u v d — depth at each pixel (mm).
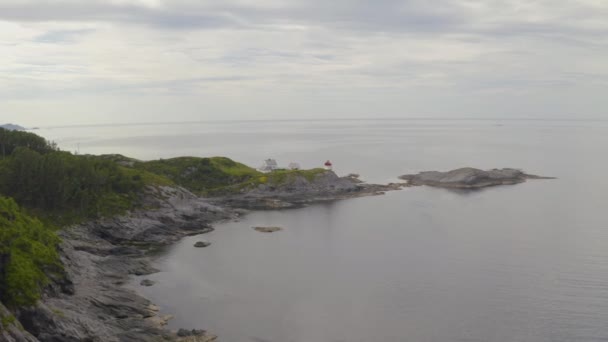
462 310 84438
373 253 119875
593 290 92250
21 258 74312
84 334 67812
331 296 91625
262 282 99375
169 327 77375
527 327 77562
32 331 65438
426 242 129500
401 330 77250
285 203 184000
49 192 124875
